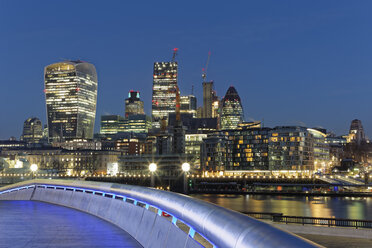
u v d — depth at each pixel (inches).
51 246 645.9
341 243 1291.8
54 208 1286.9
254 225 263.6
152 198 633.6
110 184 1000.9
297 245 207.6
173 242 487.2
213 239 330.0
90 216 1062.4
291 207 6151.6
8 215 1085.8
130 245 657.0
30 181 1713.8
